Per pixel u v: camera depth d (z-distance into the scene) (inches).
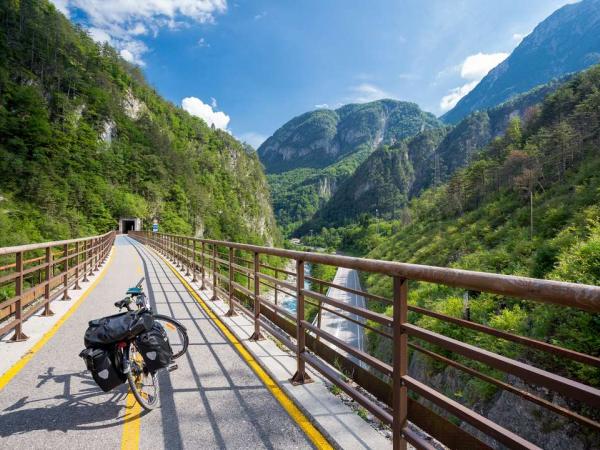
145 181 4926.2
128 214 4052.7
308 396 143.7
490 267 1314.0
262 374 171.3
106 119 5000.0
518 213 1995.6
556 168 2434.8
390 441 112.7
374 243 5349.4
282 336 184.1
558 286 57.9
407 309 92.8
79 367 177.9
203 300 359.9
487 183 3238.2
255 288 224.7
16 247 207.8
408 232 3774.6
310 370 173.9
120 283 476.1
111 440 115.8
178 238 731.4
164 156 5698.8
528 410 388.2
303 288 156.3
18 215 2410.2
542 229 1478.8
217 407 138.4
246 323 266.5
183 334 167.6
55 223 2706.7
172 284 472.7
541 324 471.2
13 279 221.0
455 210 3368.6
